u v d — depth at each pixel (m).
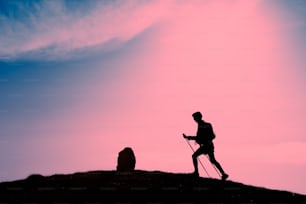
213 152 12.34
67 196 11.23
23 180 12.84
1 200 11.02
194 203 10.91
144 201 10.96
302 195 12.05
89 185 12.01
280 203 11.19
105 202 10.91
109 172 13.73
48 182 12.41
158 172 13.70
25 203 10.84
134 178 12.73
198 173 12.64
